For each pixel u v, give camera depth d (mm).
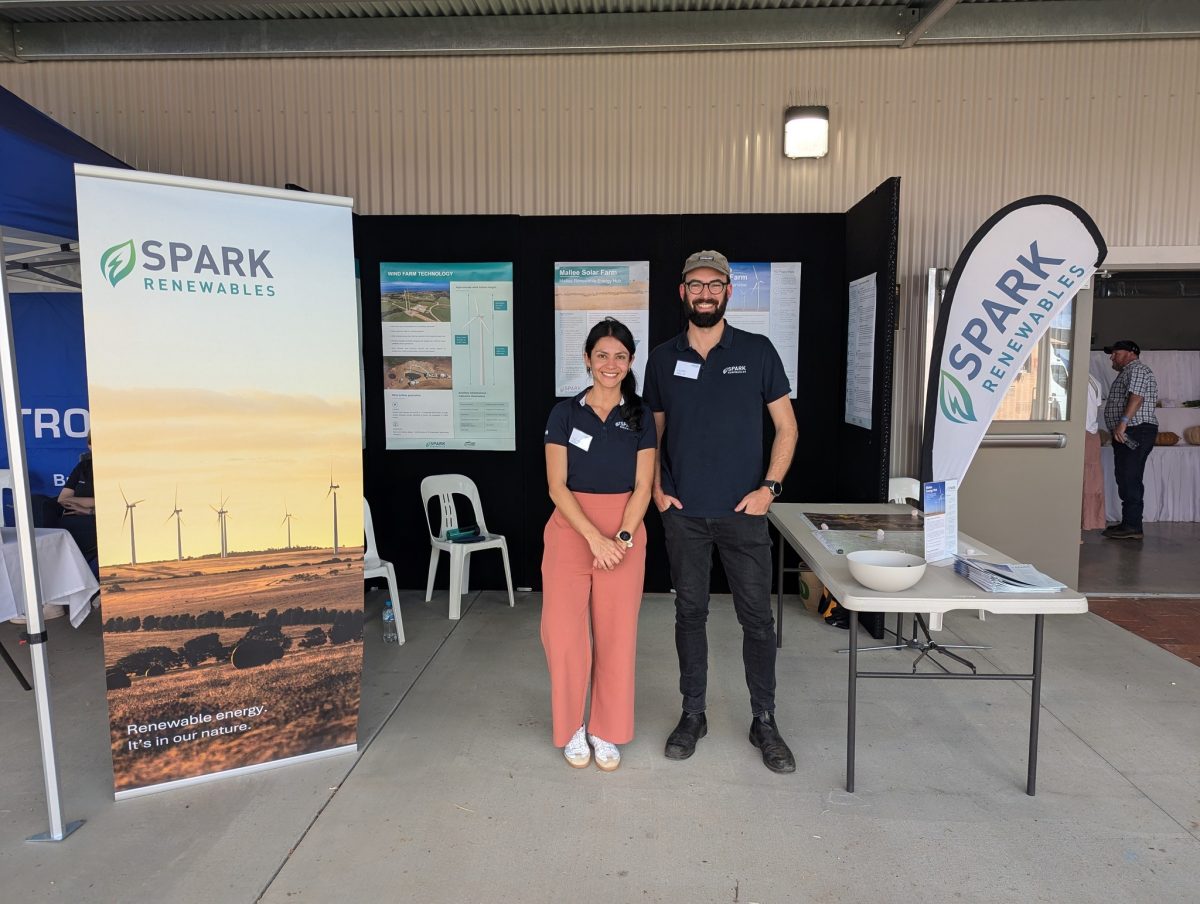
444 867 2049
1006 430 4434
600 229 4312
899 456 4637
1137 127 4383
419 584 4609
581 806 2332
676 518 2566
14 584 3104
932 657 3520
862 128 4453
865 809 2311
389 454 4508
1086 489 6328
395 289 4363
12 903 1920
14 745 2738
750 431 2512
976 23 4266
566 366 4418
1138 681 3250
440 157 4566
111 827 2236
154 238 2277
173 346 2328
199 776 2471
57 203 2477
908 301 4543
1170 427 6910
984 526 4504
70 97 4648
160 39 4480
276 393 2477
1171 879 1993
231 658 2475
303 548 2551
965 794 2391
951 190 4473
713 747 2693
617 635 2525
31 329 4520
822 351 4348
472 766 2576
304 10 4320
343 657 2637
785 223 4273
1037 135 4414
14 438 2109
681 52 4438
